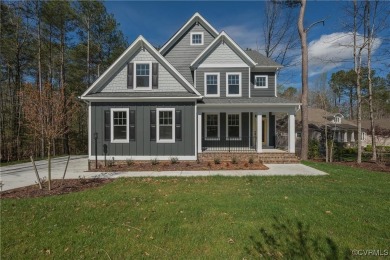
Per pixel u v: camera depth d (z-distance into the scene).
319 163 12.62
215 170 10.23
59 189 6.98
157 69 12.66
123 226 4.29
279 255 3.34
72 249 3.55
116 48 26.03
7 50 19.22
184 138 12.18
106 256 3.35
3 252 3.48
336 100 42.03
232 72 14.42
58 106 7.12
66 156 19.58
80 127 27.77
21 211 5.05
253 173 9.45
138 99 12.00
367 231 4.04
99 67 25.48
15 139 21.34
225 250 3.46
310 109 35.09
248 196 6.04
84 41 23.86
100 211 5.02
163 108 12.16
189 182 7.88
